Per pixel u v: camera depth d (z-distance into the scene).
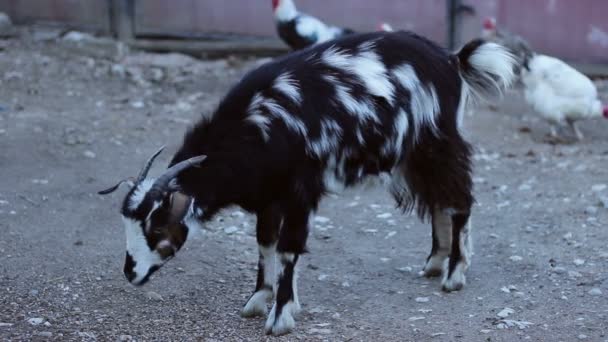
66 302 5.00
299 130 4.48
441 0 10.48
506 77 5.04
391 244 5.99
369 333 4.64
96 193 6.62
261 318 4.85
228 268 5.54
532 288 5.20
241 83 4.67
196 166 4.40
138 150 7.62
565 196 6.82
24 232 5.88
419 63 4.85
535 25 10.45
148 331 4.68
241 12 10.91
